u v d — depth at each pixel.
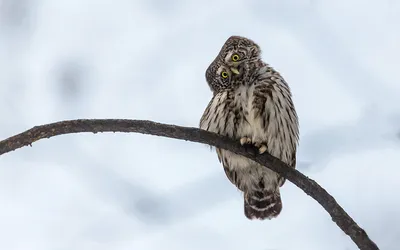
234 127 10.79
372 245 8.00
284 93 11.11
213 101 11.19
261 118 10.71
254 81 11.07
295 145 11.57
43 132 7.99
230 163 11.66
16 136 7.88
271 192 11.86
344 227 8.20
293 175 9.07
